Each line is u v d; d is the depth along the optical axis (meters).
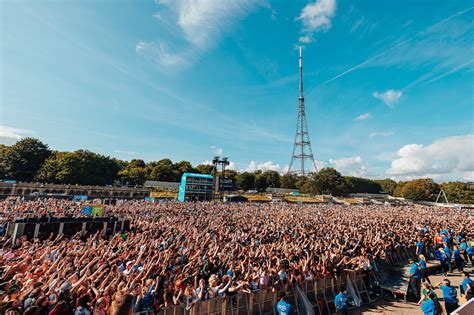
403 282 15.54
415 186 136.25
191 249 13.76
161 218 27.17
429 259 21.20
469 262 20.92
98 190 80.56
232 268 11.22
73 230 20.50
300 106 173.25
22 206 32.56
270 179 155.00
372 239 20.36
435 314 9.59
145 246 13.34
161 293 8.48
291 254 13.45
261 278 10.05
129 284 8.05
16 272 9.12
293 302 10.26
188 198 76.00
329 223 29.41
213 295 8.62
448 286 11.18
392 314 11.55
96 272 8.83
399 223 32.12
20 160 89.00
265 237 20.27
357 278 13.16
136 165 151.12
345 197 131.12
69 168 87.81
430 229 27.11
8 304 6.07
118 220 23.06
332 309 11.35
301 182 141.00
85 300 6.44
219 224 24.39
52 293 6.88
